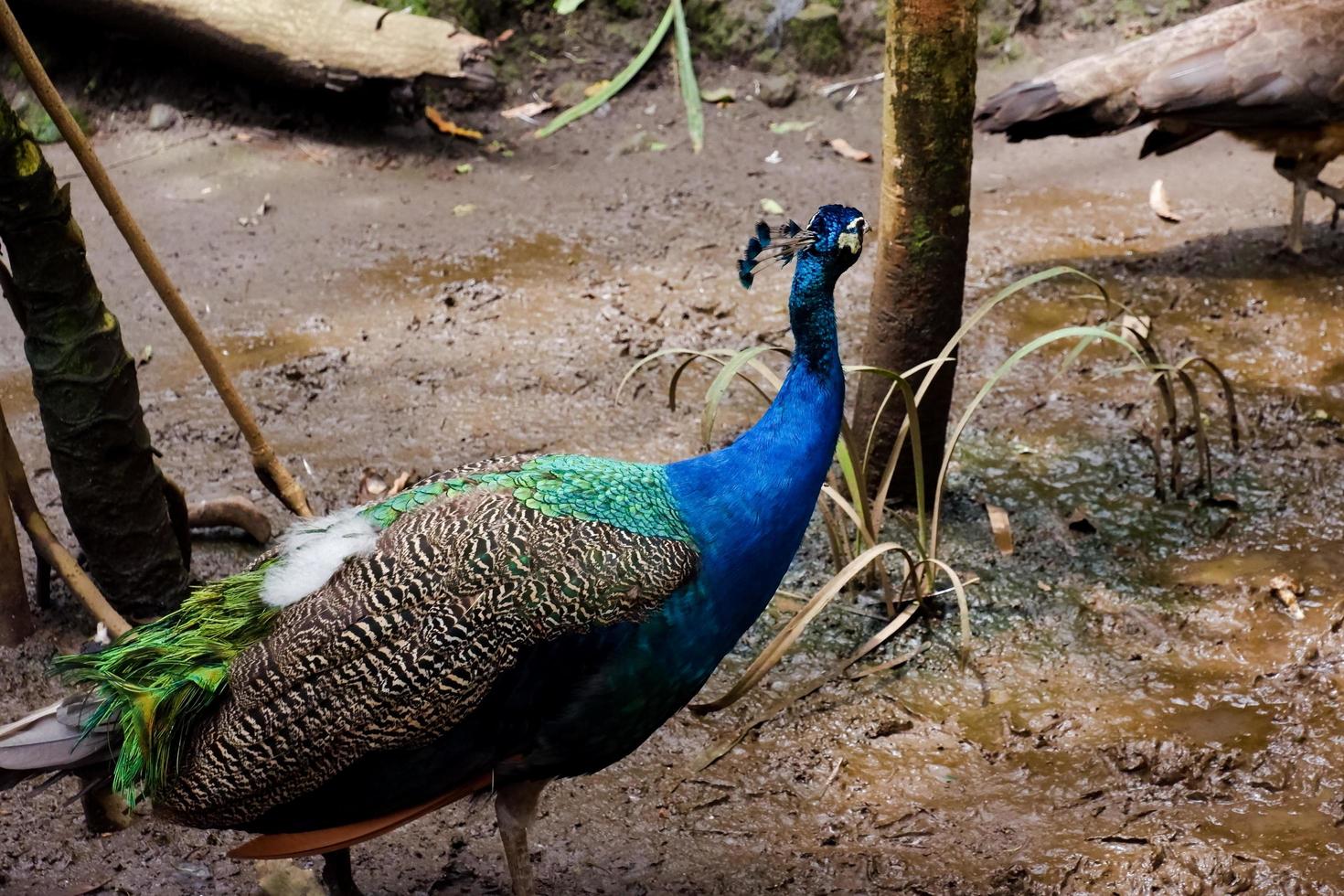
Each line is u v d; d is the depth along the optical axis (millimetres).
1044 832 3621
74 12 7570
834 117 8156
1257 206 7043
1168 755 3832
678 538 3021
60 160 7609
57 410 4020
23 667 4215
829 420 3131
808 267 3053
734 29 8445
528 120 8195
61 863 3545
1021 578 4605
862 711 4070
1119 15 8406
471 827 3709
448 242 6922
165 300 3922
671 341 6027
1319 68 6074
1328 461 5090
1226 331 5961
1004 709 4074
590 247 6875
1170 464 5148
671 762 3898
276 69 7520
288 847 2885
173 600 4371
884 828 3660
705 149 7871
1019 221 7008
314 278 6605
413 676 2820
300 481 5117
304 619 2891
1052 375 5715
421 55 7359
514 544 2902
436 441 5355
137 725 2857
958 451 5270
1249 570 4586
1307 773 3766
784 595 4570
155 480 4254
